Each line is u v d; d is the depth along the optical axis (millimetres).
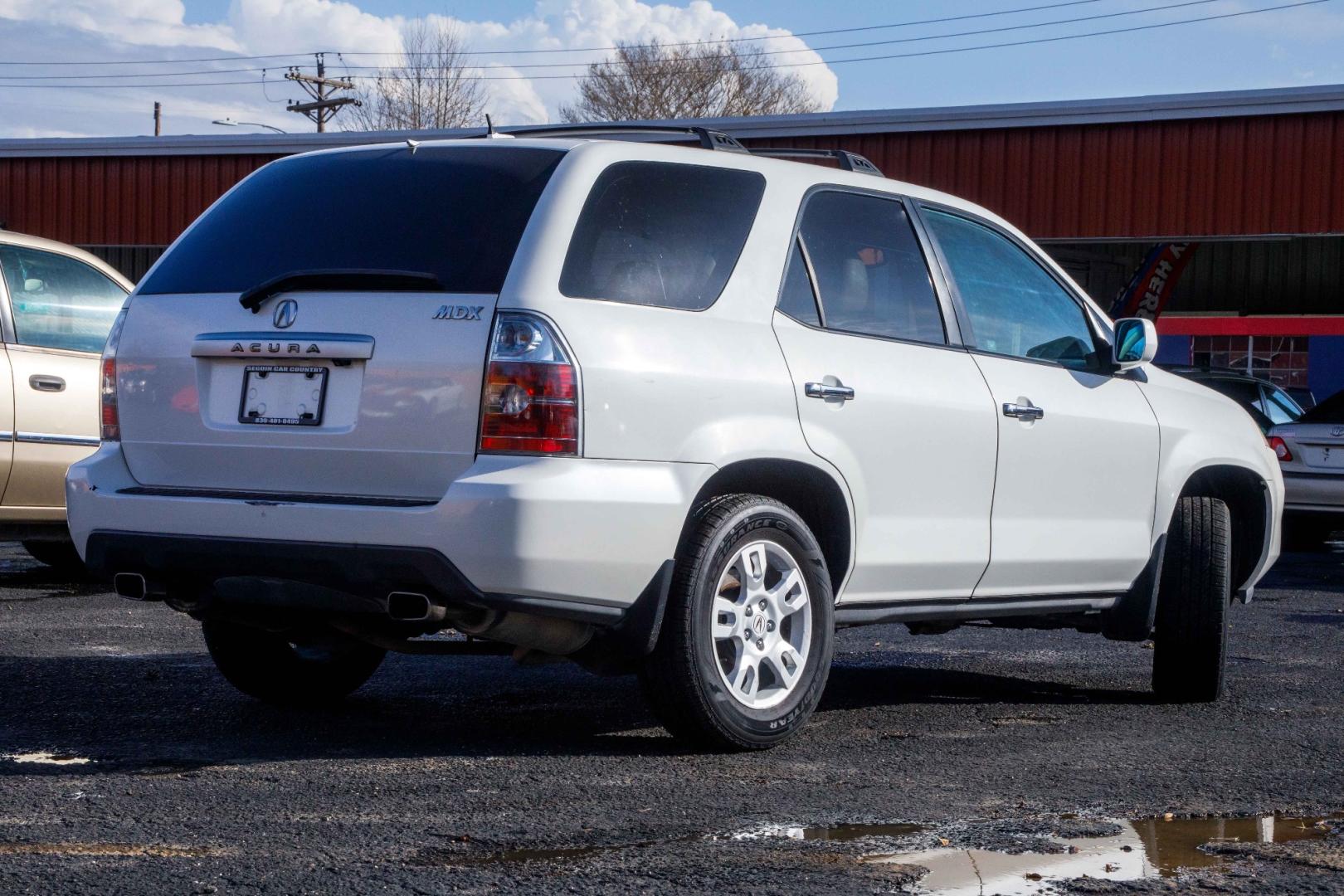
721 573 4633
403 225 4598
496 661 6777
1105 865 3543
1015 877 3424
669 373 4477
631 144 4762
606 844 3662
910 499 5184
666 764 4598
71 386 8953
